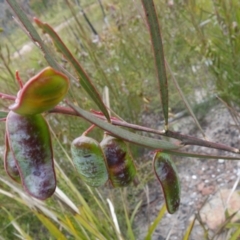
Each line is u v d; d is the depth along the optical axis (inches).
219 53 20.4
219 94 21.1
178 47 24.1
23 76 23.4
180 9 22.4
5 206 18.0
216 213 17.4
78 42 24.5
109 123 5.5
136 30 25.2
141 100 23.4
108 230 14.9
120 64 24.5
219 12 19.9
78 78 5.3
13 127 4.8
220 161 20.3
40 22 4.5
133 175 6.0
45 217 13.0
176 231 18.0
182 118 23.3
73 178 19.7
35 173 4.9
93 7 35.1
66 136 19.8
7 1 4.6
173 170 6.3
